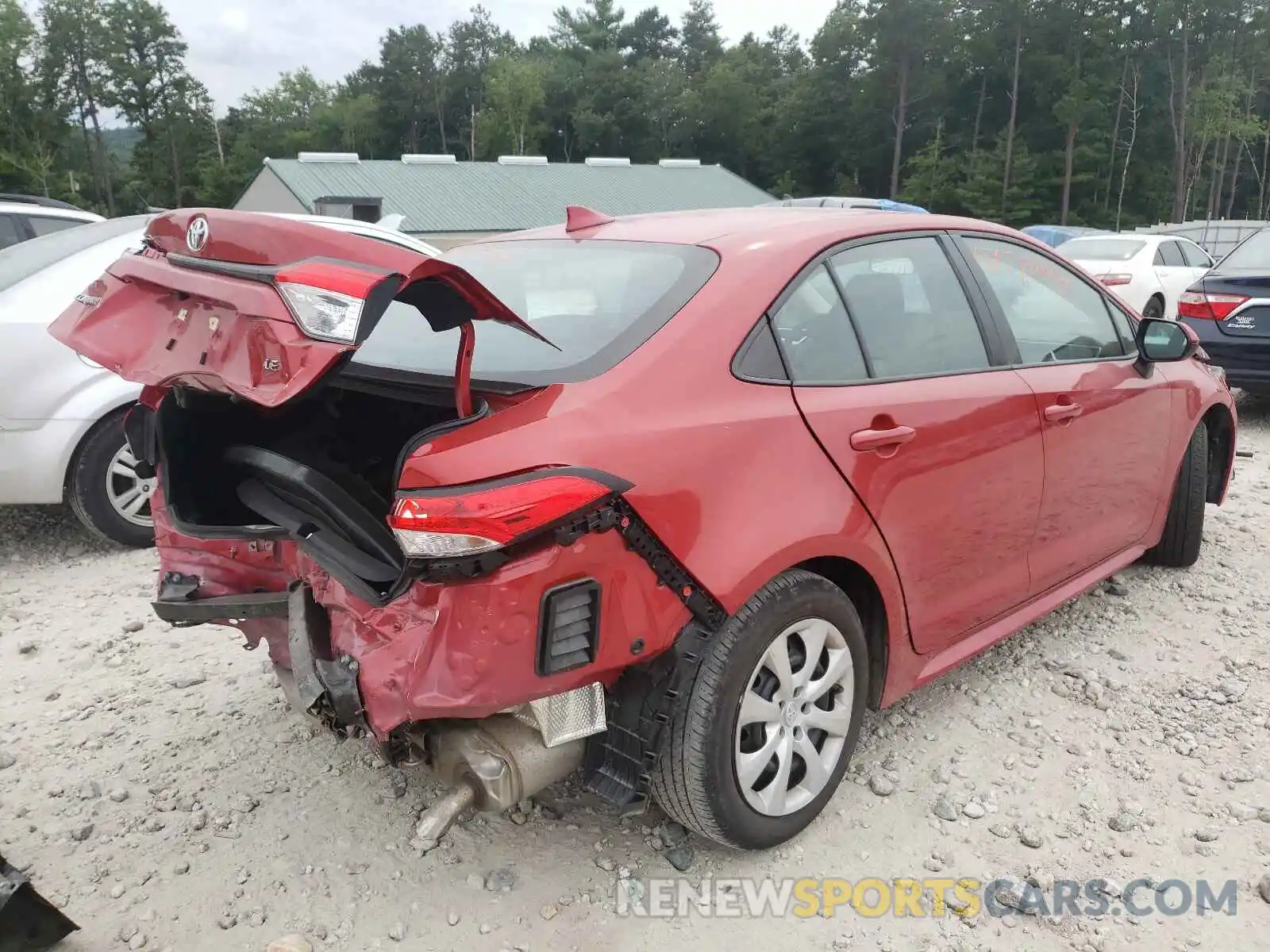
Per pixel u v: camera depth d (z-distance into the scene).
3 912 2.21
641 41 116.38
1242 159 83.81
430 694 2.04
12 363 4.59
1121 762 3.08
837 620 2.62
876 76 82.31
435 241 28.62
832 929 2.42
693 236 2.83
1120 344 3.88
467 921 2.45
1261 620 4.10
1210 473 4.73
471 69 114.38
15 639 4.05
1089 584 3.81
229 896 2.54
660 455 2.20
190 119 100.12
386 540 2.32
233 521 2.89
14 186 85.31
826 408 2.58
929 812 2.86
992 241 3.42
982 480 3.03
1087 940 2.37
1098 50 76.62
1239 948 2.33
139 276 2.29
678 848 2.69
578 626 2.11
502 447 2.02
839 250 2.84
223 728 3.35
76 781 3.04
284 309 1.85
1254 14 75.94
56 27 91.12
